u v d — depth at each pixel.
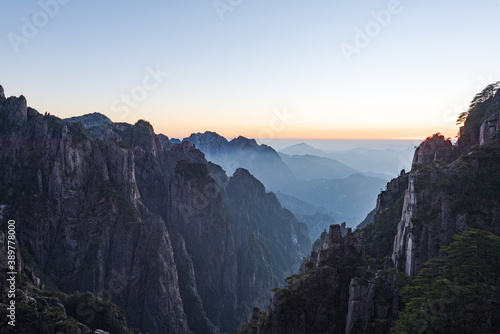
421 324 64.94
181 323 158.00
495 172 91.50
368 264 91.81
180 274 186.62
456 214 85.81
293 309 84.00
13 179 162.75
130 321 151.25
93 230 159.12
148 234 168.62
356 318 77.88
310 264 97.94
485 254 68.25
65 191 160.50
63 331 87.69
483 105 119.94
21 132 172.38
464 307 63.66
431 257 85.12
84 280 148.88
